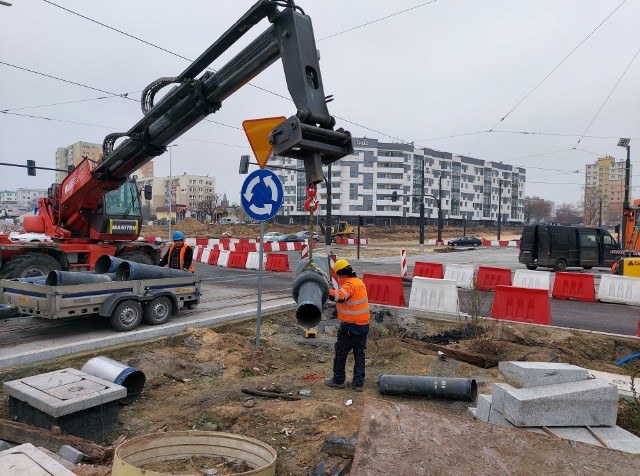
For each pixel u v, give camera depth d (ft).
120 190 42.60
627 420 15.98
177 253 33.04
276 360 24.30
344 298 19.42
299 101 14.47
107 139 30.89
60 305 24.04
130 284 27.09
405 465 10.19
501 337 28.45
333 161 13.84
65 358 22.31
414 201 328.29
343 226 187.01
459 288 50.90
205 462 12.69
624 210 75.31
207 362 23.24
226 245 98.32
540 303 33.17
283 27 15.96
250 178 24.58
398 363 23.94
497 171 396.98
